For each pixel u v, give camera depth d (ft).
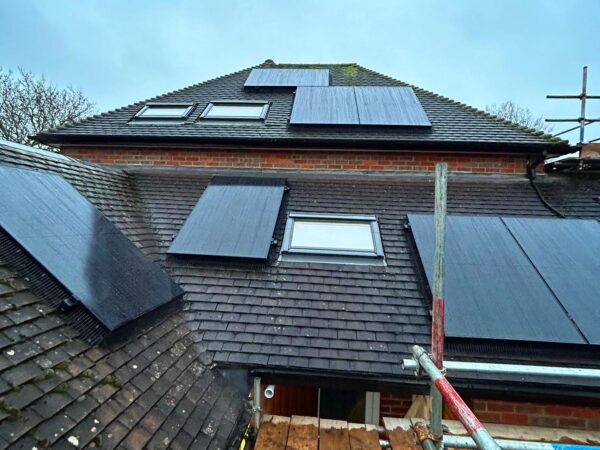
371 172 19.16
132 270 10.39
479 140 18.12
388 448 9.20
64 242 9.20
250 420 9.20
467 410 5.20
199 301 11.72
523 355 9.80
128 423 6.49
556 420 10.49
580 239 13.38
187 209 16.28
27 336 6.55
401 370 9.66
